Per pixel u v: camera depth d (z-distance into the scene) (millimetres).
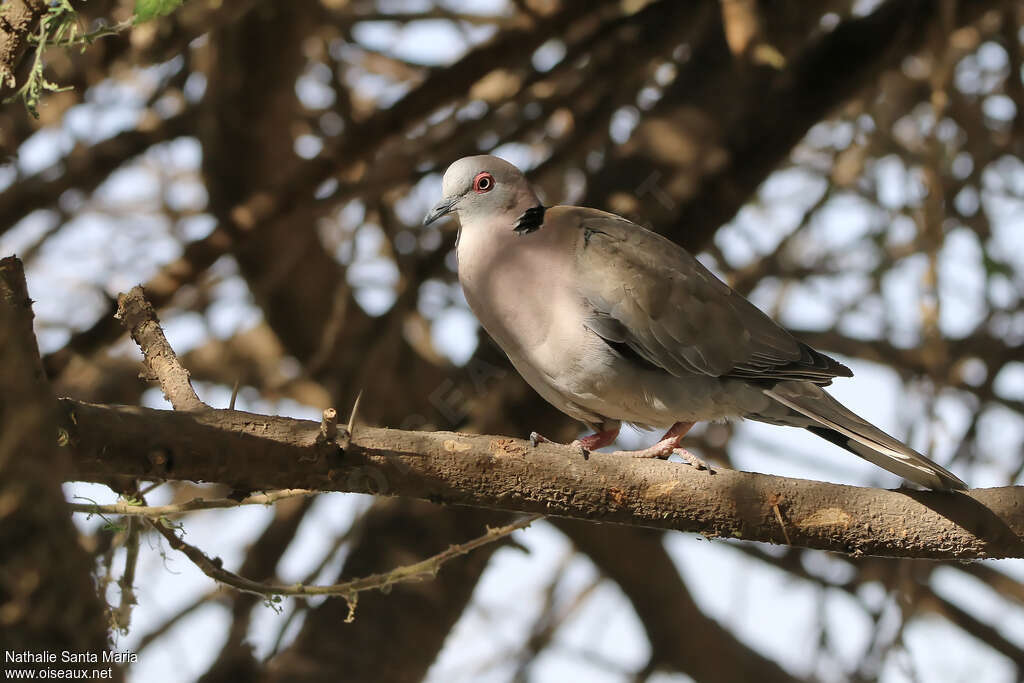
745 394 8227
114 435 5797
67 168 11852
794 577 13602
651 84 13102
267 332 15008
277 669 10578
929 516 6609
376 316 13500
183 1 5988
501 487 6426
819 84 11336
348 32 13453
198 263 10914
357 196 11445
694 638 14359
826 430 8195
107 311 10836
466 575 11031
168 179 15492
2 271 5066
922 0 11156
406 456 6234
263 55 11742
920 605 12977
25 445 4887
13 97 6113
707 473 6582
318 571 11188
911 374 13227
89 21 7555
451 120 11906
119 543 6883
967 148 11852
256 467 6031
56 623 4820
